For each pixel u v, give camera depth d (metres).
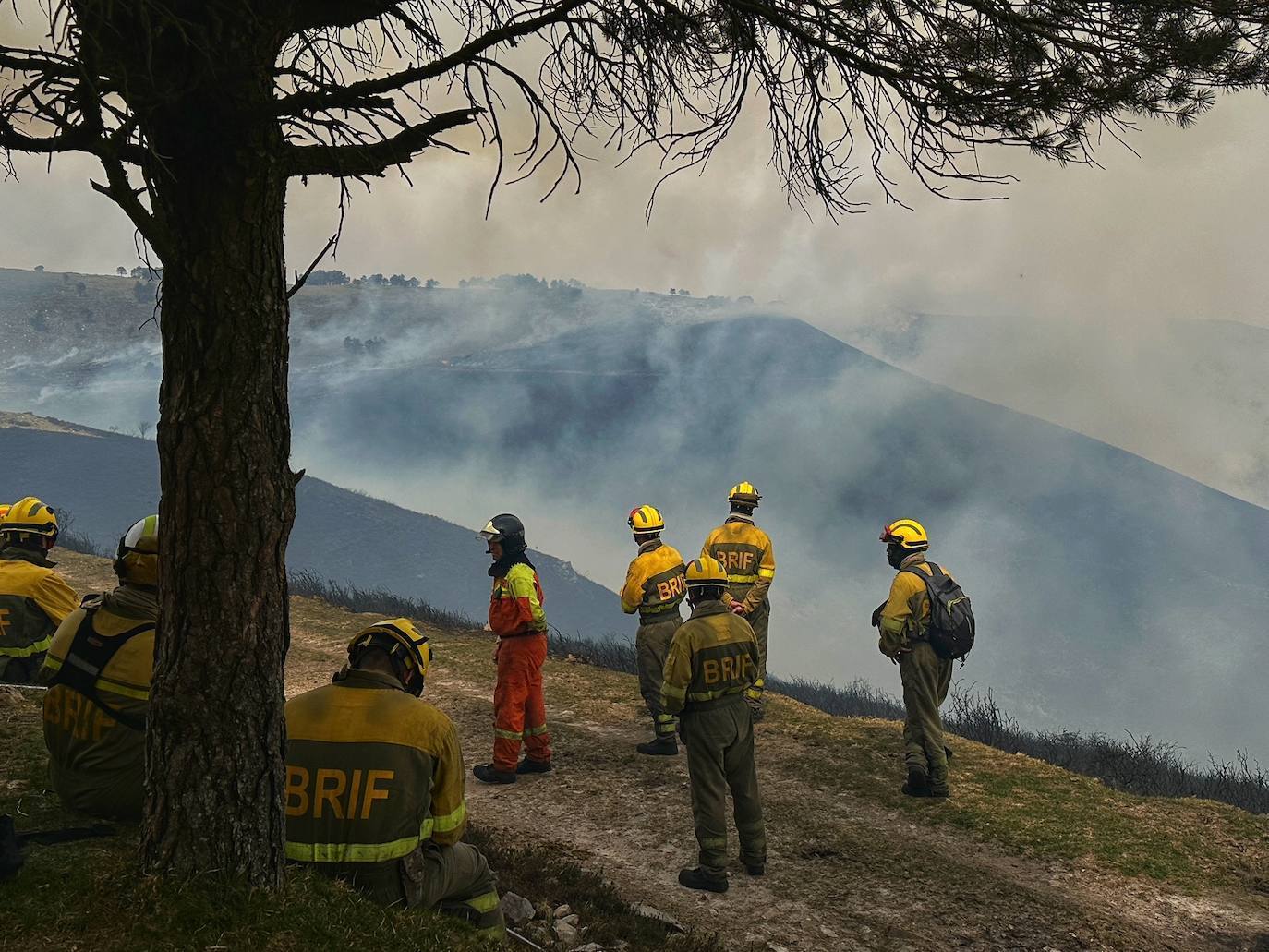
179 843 2.78
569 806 7.30
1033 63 3.65
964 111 3.76
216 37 2.59
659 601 8.55
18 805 3.72
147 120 2.64
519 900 4.63
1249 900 6.08
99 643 3.60
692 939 4.75
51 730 3.62
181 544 2.72
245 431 2.71
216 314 2.66
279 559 2.84
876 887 5.98
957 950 5.20
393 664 3.53
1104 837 6.88
